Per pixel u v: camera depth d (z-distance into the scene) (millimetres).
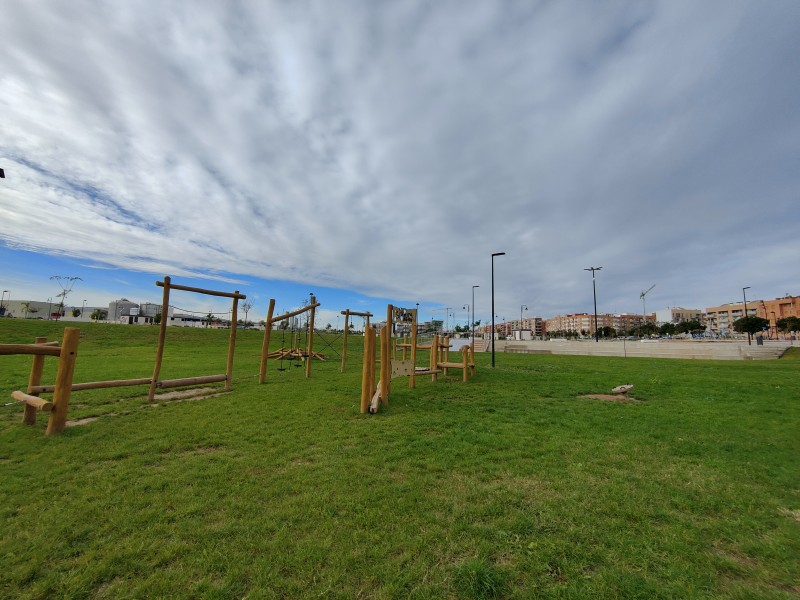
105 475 4422
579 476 4578
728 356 34250
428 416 7859
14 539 3068
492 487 4203
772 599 2494
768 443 6156
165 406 8633
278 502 3756
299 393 10586
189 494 3924
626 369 19172
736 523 3490
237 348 32656
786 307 107562
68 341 6301
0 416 7574
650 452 5598
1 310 83875
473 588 2525
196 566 2764
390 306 9719
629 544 3102
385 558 2865
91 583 2562
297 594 2473
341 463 4918
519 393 11234
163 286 9336
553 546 3037
